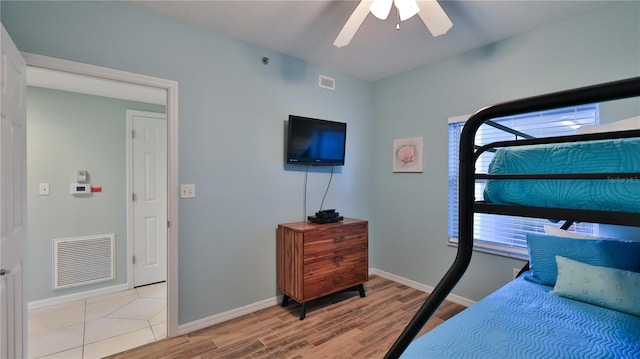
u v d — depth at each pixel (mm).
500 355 1171
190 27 2332
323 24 2316
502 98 2539
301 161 2902
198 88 2371
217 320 2461
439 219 3020
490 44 2613
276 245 2850
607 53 2023
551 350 1202
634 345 1235
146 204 3449
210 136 2439
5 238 1396
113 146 3264
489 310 1585
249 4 2045
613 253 1759
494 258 2602
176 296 2258
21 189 1599
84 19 1912
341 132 3193
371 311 2652
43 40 1784
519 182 923
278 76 2846
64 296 2963
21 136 1600
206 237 2424
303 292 2523
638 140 788
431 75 3082
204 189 2412
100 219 3182
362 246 2945
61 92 2990
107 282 3207
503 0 1961
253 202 2697
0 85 1343
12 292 1488
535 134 2377
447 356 1170
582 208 812
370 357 1978
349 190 3492
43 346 2154
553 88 2260
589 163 839
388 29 2371
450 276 735
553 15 2146
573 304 1648
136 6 2074
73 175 3041
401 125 3373
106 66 1982
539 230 2383
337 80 3328
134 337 2268
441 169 2998
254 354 2014
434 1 1575
